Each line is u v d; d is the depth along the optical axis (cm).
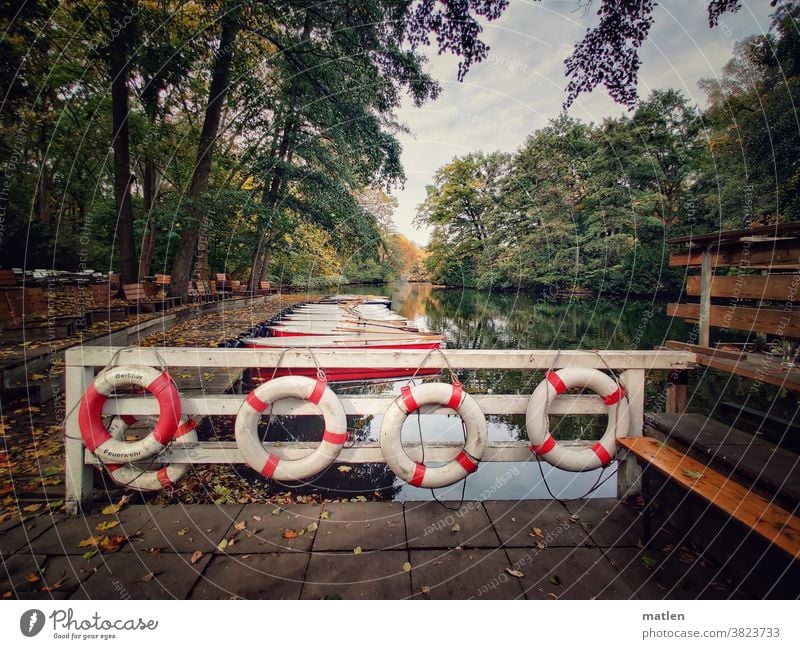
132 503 233
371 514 223
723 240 311
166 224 1040
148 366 218
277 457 225
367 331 756
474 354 230
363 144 1302
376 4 838
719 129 1202
